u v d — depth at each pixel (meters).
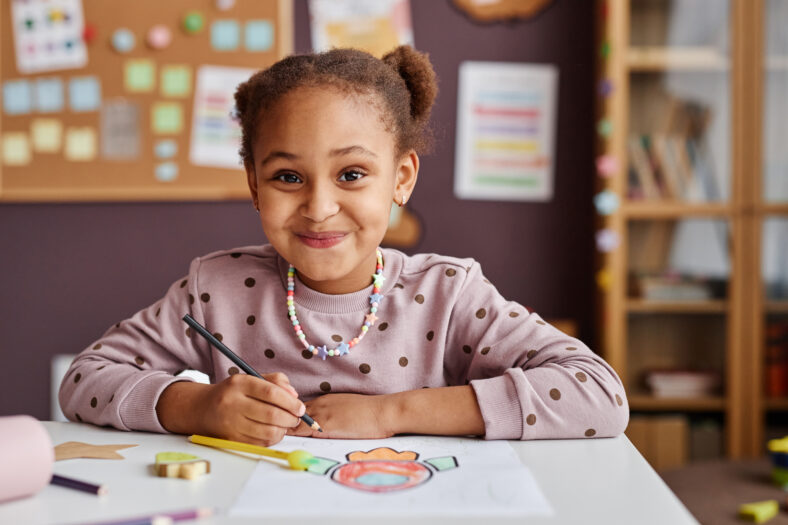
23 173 2.71
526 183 2.67
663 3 2.43
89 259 2.72
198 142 2.69
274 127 0.90
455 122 2.67
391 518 0.60
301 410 0.82
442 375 1.02
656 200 2.46
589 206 2.66
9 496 0.63
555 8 2.64
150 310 1.08
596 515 0.62
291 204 0.91
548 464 0.75
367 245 0.93
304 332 1.02
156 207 2.71
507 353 0.97
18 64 2.70
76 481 0.67
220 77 2.68
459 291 1.04
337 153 0.89
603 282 2.44
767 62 2.42
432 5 2.66
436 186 2.68
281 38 2.66
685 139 2.45
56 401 2.73
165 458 0.73
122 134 2.70
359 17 2.66
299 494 0.66
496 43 2.65
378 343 1.01
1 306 2.73
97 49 2.69
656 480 0.70
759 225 2.44
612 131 2.42
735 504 1.76
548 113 2.66
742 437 2.44
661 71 2.44
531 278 2.68
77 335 2.73
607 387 0.88
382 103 0.94
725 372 2.46
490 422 0.84
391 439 0.84
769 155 2.44
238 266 1.09
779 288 2.44
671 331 2.46
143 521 0.57
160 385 0.90
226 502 0.64
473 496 0.65
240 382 0.84
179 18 2.68
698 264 2.46
